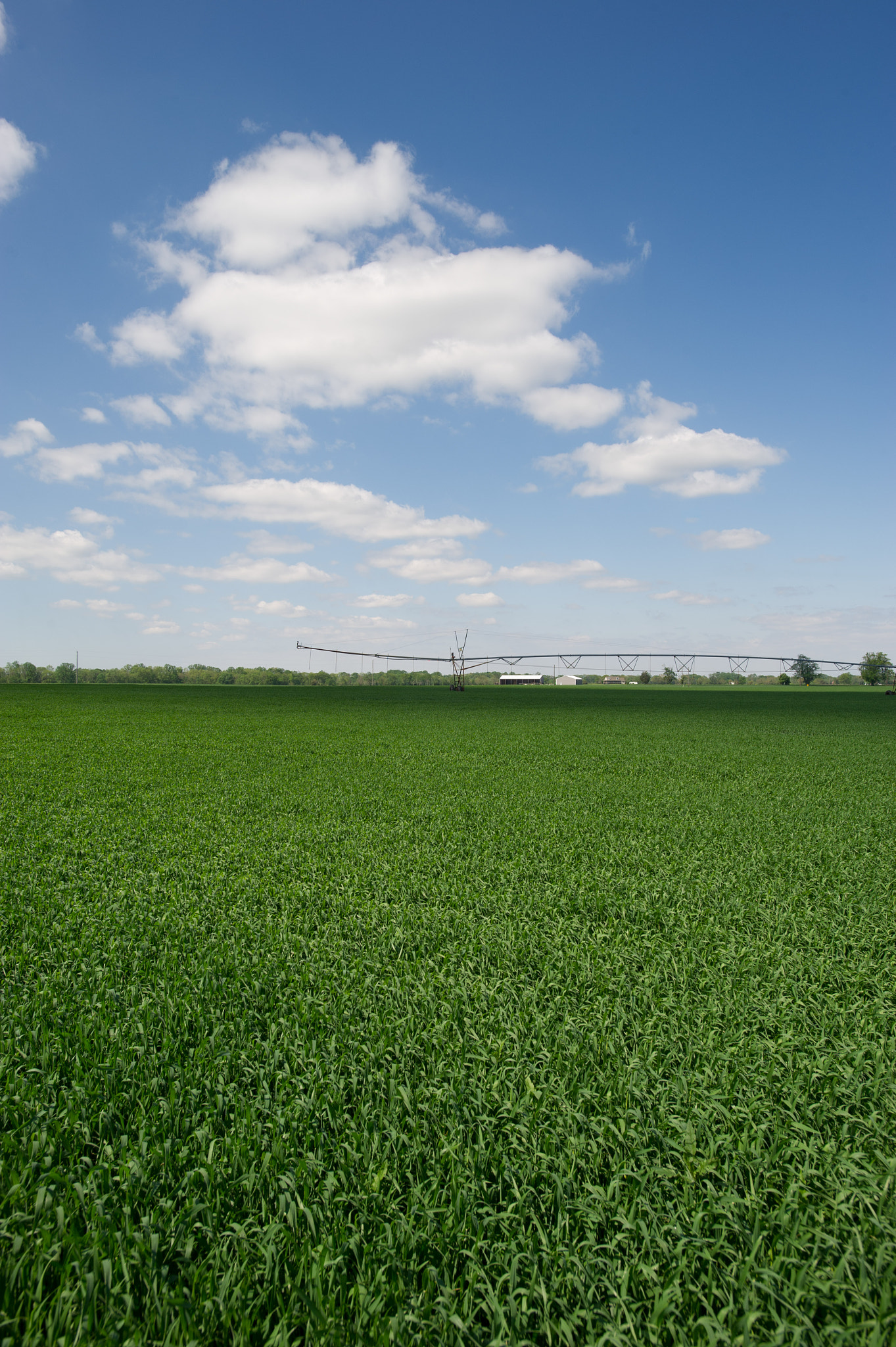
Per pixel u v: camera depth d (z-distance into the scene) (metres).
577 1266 3.13
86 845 11.88
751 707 69.94
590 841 12.55
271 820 14.36
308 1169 3.69
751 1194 3.63
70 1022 5.45
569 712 61.31
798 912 8.55
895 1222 3.43
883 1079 4.65
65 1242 3.21
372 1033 5.28
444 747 31.03
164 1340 2.76
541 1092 4.46
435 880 9.89
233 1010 5.63
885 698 88.81
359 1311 2.92
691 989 6.34
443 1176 3.71
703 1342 2.85
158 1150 3.77
